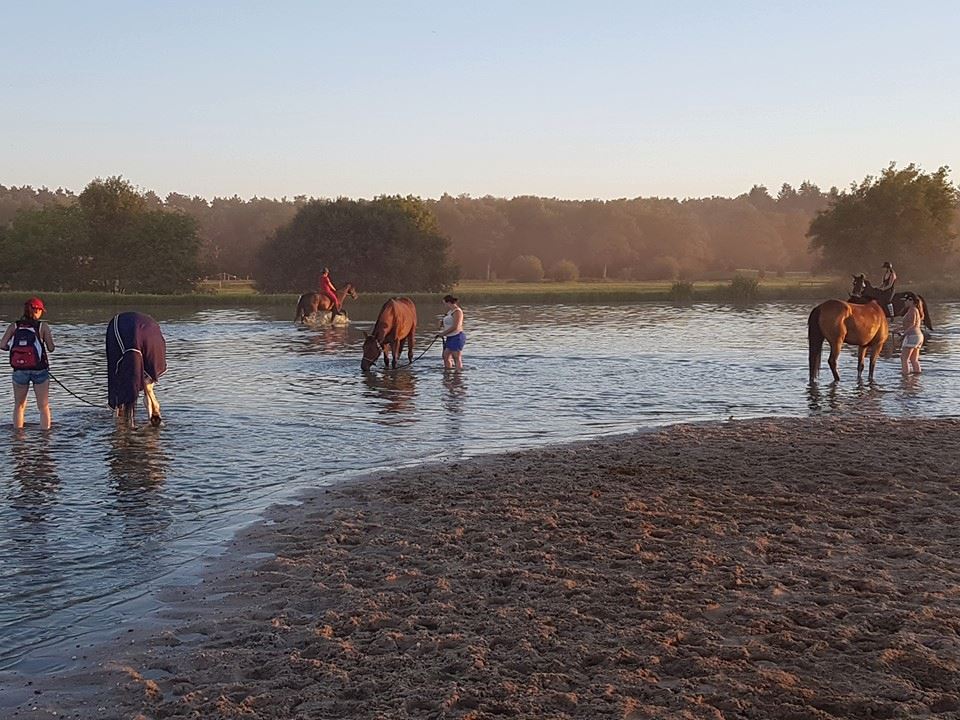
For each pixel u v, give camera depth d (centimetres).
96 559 773
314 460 1160
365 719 466
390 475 1062
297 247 7850
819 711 458
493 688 495
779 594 638
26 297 5525
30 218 7419
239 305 5562
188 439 1291
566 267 12044
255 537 826
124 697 514
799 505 898
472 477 1039
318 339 3073
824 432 1304
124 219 7425
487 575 695
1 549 801
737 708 465
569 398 1706
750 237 16212
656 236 15225
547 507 897
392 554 759
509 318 4241
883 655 519
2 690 530
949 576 673
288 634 593
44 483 1031
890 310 3016
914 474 1023
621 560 723
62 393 1709
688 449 1184
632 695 484
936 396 1723
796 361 2331
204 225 14012
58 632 619
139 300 5581
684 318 4188
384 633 579
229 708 487
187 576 729
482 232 14275
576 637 566
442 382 1930
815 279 10394
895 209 7031
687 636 561
